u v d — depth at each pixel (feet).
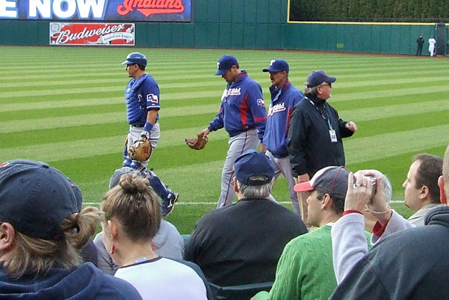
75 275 7.59
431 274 7.54
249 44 176.24
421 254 7.64
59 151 41.73
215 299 14.82
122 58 130.82
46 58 128.36
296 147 25.62
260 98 29.68
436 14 159.43
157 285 10.30
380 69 111.14
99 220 8.23
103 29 175.73
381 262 7.87
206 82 84.43
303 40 174.19
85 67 107.14
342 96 71.82
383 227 11.82
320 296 12.16
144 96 31.55
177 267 10.73
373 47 164.66
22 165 7.88
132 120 32.27
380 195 11.69
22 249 7.52
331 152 25.88
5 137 45.83
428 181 15.85
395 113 59.72
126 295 7.84
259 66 114.21
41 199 7.59
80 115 55.93
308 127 25.59
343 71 105.60
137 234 10.78
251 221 15.15
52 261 7.60
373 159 40.86
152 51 158.81
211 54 149.28
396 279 7.69
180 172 37.47
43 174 7.79
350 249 10.81
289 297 12.57
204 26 175.83
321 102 25.96
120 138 46.21
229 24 175.52
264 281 14.90
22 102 63.26
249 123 29.89
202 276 11.46
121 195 10.78
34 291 7.23
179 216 29.35
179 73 97.71
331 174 13.50
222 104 30.86
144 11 175.32
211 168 38.47
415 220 15.61
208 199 32.14
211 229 15.01
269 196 17.44
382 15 167.43
